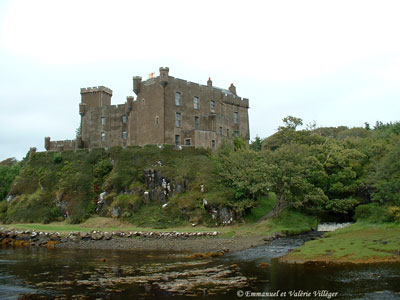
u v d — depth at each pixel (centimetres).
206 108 7600
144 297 1966
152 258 3241
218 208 5375
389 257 2761
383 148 5816
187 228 5200
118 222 5628
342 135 10519
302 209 5659
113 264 2956
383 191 4438
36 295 2056
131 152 6619
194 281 2278
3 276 2544
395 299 1775
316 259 2848
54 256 3447
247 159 5922
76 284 2283
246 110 8675
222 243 4103
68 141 8362
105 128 7969
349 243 3322
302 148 5838
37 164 7175
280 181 5188
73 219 5919
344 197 5644
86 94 8369
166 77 6919
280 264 2750
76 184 6444
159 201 5916
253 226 5144
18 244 4512
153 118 7000
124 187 6175
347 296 1855
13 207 6506
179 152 6525
